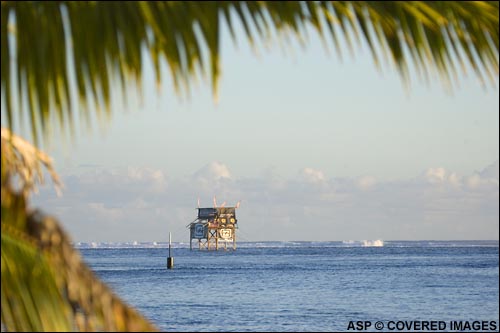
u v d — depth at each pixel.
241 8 12.93
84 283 15.63
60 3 13.14
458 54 13.61
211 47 12.59
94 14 12.98
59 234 15.57
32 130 12.95
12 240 15.34
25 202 15.40
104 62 12.82
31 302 15.31
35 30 13.05
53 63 12.93
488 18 13.87
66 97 12.85
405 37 13.44
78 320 15.58
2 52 13.06
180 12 12.82
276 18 12.96
